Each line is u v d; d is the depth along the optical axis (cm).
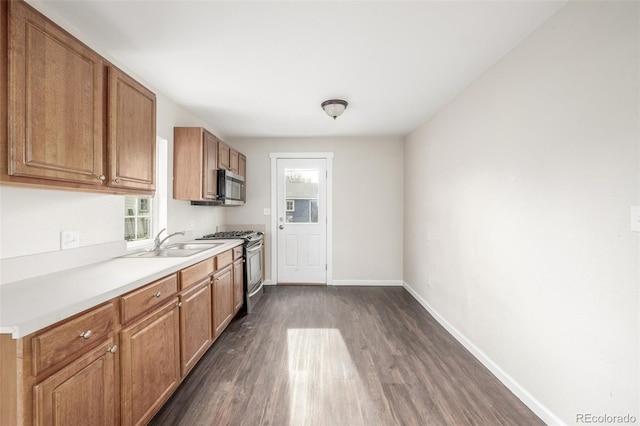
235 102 304
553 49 167
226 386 204
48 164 131
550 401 168
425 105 312
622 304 130
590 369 144
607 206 137
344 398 192
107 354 132
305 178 468
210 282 250
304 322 319
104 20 171
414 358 243
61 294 125
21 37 118
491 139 226
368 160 466
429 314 344
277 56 213
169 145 291
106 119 168
